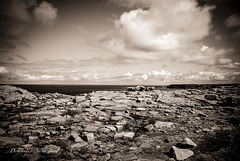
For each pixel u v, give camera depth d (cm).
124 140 549
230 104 1225
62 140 542
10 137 556
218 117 859
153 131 641
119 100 1409
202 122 759
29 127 668
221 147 478
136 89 2344
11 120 781
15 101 1323
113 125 704
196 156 424
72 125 702
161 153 446
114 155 433
